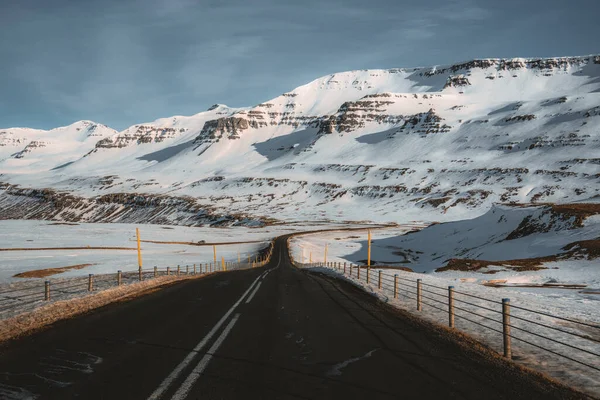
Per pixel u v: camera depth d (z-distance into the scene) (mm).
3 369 6508
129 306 13227
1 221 177500
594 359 8266
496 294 18875
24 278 35812
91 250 80938
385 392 5727
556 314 14008
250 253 84812
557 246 44938
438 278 28375
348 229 139250
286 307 13211
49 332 9242
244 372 6430
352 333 9422
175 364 6797
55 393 5488
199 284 21250
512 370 7047
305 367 6758
